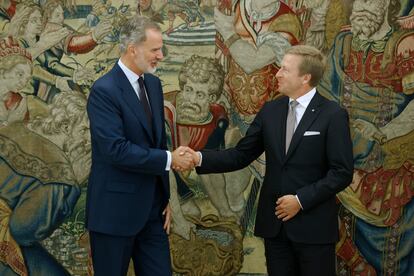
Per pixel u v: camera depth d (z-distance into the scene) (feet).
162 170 12.23
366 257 16.29
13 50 15.14
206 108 15.78
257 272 16.12
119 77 12.40
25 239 15.40
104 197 12.23
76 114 15.38
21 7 15.10
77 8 15.25
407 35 16.03
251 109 15.94
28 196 15.37
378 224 16.29
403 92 16.14
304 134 12.55
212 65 15.72
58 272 15.56
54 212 15.46
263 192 13.11
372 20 15.93
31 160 15.34
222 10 15.65
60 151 15.42
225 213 16.02
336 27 15.90
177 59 15.61
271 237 12.80
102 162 12.34
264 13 15.79
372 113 16.12
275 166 12.84
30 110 15.26
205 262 15.99
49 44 15.23
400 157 16.24
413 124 16.19
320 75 12.84
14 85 15.17
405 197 16.31
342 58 15.97
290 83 12.78
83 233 15.56
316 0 15.81
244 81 15.85
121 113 12.23
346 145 12.39
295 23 15.84
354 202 16.21
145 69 12.38
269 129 13.04
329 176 12.29
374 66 16.05
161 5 15.47
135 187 12.34
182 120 15.71
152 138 12.61
